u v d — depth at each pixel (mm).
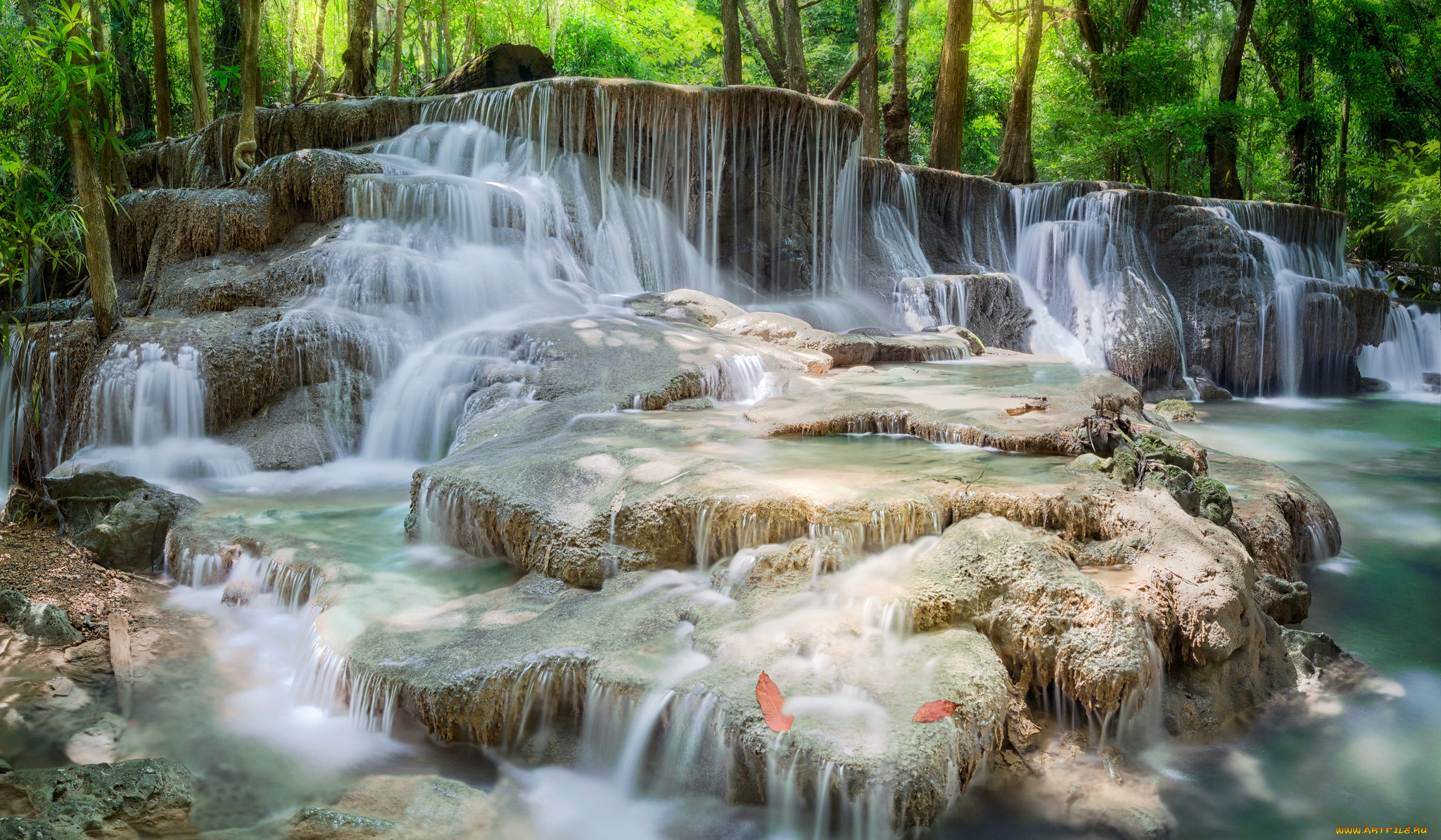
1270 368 17859
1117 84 24906
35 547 6762
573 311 10727
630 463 6293
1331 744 4910
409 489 8102
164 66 16266
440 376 9164
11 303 10906
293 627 5871
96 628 5801
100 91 9234
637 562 5516
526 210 11836
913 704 4105
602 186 13250
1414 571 7520
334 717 4969
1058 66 26203
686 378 8703
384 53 25422
